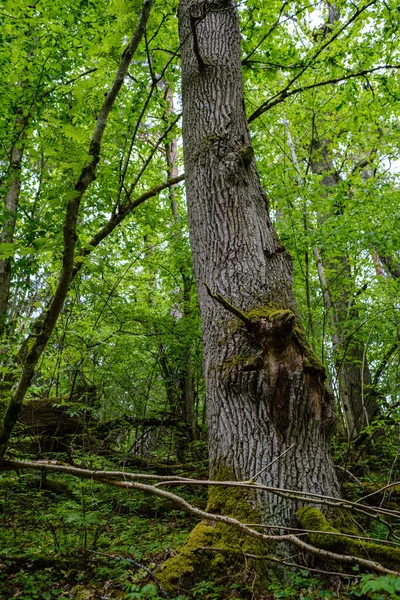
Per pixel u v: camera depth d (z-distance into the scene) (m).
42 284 9.56
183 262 9.52
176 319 9.47
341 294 8.93
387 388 8.09
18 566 3.40
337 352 8.28
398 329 7.46
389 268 10.36
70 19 6.75
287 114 9.06
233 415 3.32
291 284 3.93
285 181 7.75
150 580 2.75
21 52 6.60
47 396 8.38
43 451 6.77
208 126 4.36
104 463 5.66
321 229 7.34
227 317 3.64
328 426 3.34
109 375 7.66
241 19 7.27
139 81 7.19
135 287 10.58
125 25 2.90
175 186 10.97
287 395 3.22
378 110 8.49
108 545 3.97
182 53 4.91
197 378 9.70
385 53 7.58
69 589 3.02
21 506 5.02
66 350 7.05
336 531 2.82
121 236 9.72
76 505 4.00
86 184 2.37
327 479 3.17
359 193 7.59
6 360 5.95
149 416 8.74
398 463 6.11
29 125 6.54
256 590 2.68
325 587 2.71
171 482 2.60
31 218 6.77
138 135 9.23
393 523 4.74
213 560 2.89
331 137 9.93
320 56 7.54
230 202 4.01
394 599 2.40
